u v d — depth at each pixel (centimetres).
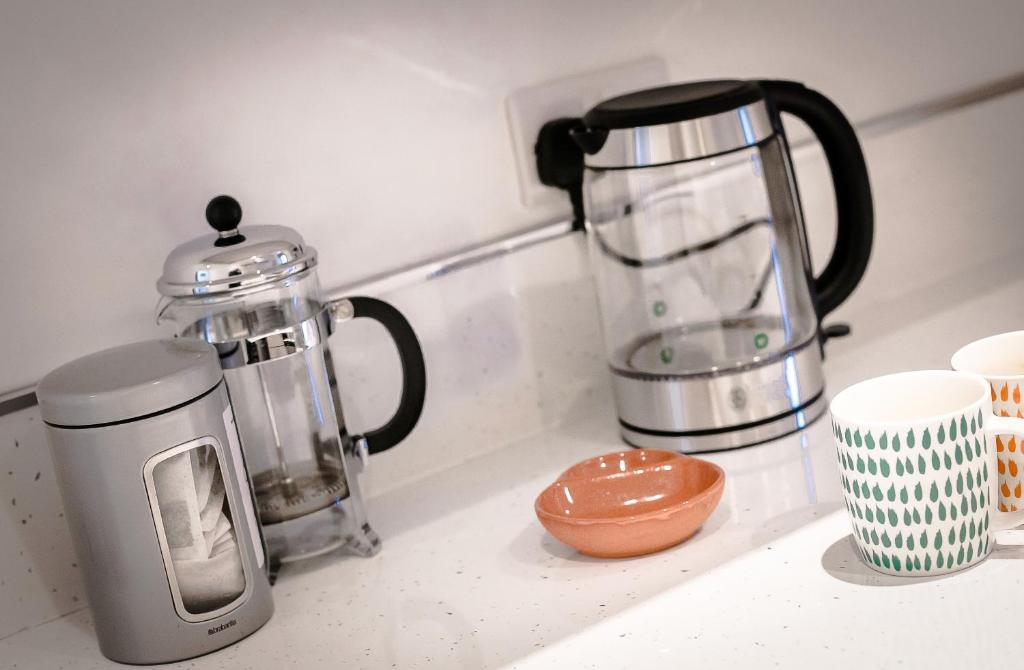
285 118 87
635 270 93
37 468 80
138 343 76
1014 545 66
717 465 84
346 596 78
